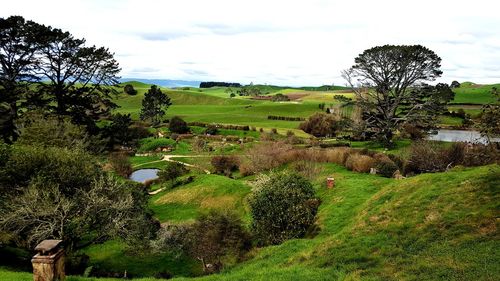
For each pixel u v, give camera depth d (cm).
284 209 2695
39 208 2425
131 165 6919
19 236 2572
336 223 2534
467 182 1980
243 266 2211
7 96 5397
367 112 7919
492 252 1387
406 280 1365
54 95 6194
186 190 5003
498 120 1672
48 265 1260
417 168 4738
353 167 5116
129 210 2939
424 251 1553
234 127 10344
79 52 6066
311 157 5625
